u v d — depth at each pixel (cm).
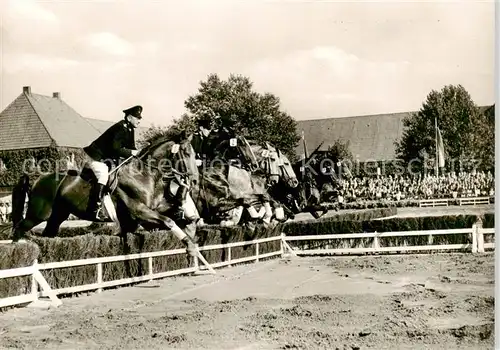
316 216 2586
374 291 1124
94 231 1495
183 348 708
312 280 1318
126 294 1158
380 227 2005
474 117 4056
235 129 1852
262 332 784
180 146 1391
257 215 1859
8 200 3950
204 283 1314
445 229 1950
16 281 1009
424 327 805
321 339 744
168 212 1396
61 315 930
